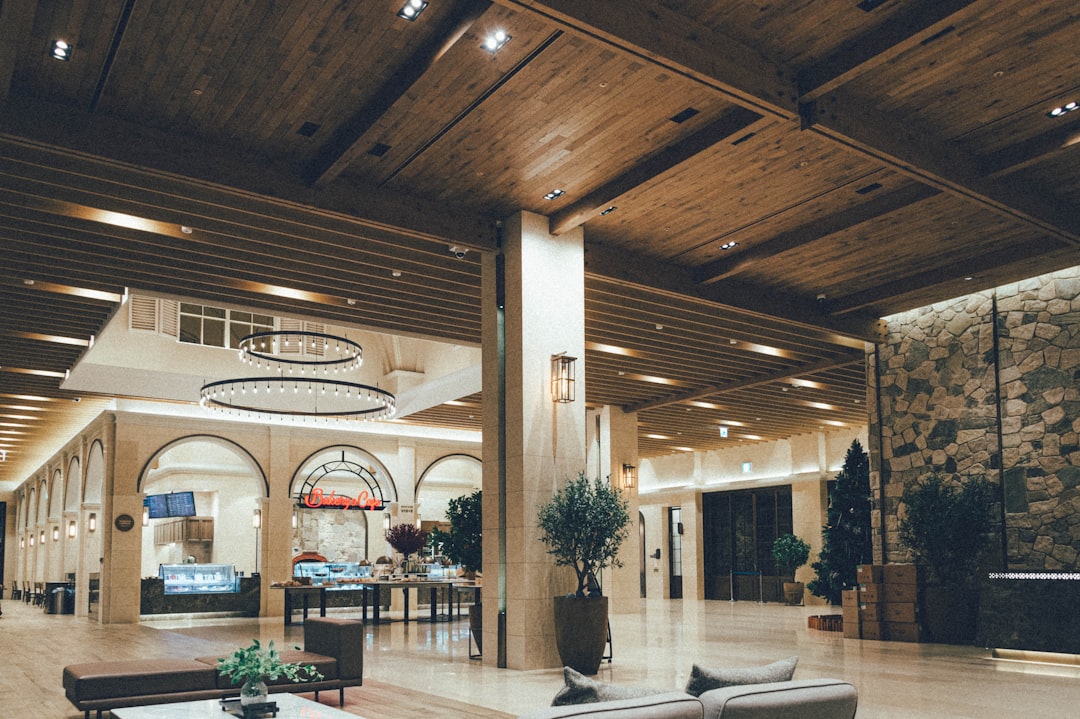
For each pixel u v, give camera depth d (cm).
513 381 918
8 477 2773
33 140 683
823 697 312
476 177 852
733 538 2380
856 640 1159
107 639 1248
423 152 796
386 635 1269
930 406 1206
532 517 888
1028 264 1048
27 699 722
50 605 1939
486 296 966
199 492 2120
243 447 1800
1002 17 604
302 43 628
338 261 990
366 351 1902
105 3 579
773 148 787
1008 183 835
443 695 720
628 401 1805
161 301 1655
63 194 795
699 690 324
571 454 928
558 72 663
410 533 1627
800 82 675
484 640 916
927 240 1011
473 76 668
